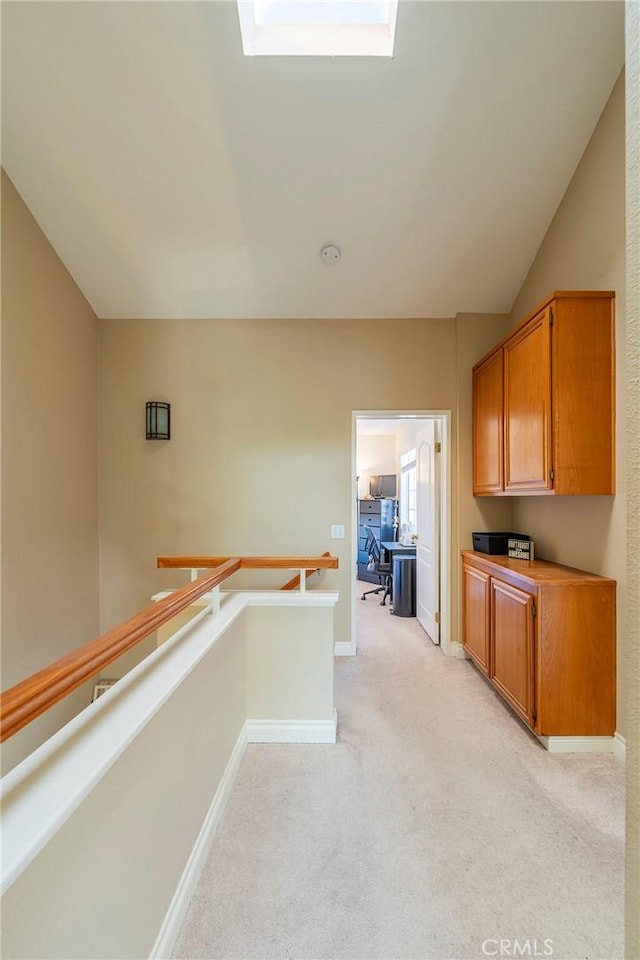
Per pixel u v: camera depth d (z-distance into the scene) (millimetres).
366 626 4297
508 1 1840
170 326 3482
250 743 2238
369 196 2613
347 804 1797
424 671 3150
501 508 3434
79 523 3188
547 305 2236
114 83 2094
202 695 1565
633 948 567
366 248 2928
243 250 2932
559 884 1438
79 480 3191
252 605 2266
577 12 1890
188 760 1419
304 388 3482
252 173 2488
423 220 2752
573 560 2535
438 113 2217
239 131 2289
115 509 3449
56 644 2912
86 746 912
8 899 652
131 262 3008
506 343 2758
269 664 2266
